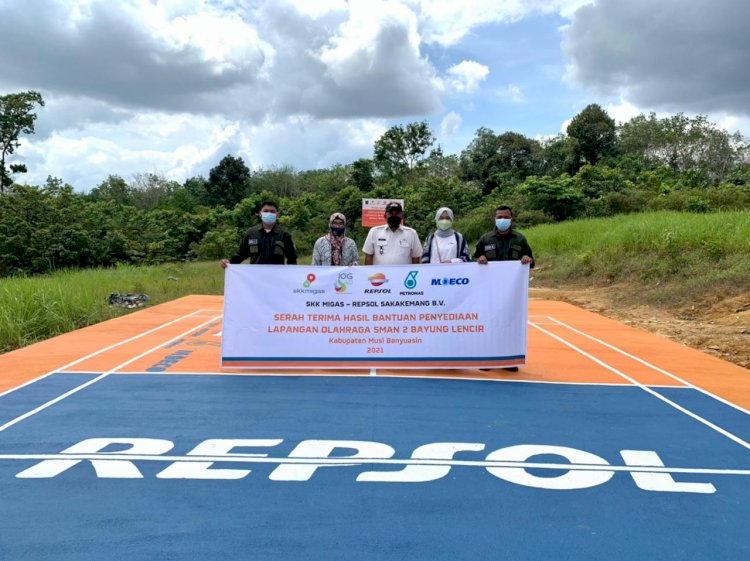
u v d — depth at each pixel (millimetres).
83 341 8469
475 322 6746
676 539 3189
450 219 6996
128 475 3855
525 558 2971
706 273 13867
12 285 11539
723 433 4867
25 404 5383
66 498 3523
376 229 7180
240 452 4277
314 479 3838
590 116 52781
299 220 43969
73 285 13000
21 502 3467
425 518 3350
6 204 29172
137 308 12609
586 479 3906
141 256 33406
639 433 4824
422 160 56188
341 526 3244
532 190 32844
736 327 10250
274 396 5715
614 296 14516
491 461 4176
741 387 6344
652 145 52531
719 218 17266
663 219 19031
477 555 2986
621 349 8336
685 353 8102
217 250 38219
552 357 7773
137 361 7188
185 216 42688
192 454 4223
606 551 3053
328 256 7223
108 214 39000
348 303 6754
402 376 6570
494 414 5254
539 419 5137
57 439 4492
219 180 59344
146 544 3037
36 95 39656
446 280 6719
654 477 3963
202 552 2969
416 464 4105
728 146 51781
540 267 20078
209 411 5223
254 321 6734
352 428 4824
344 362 6750
